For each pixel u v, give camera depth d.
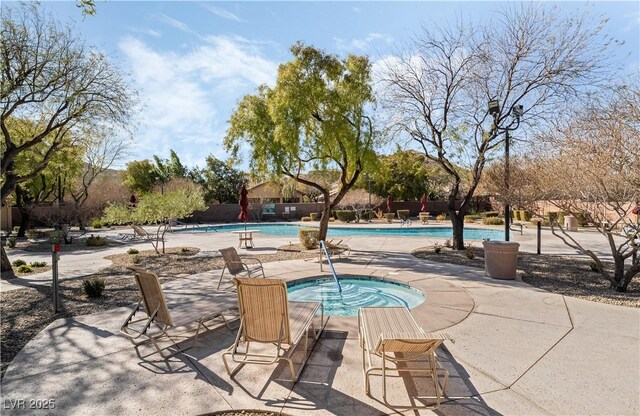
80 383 3.35
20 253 13.35
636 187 5.54
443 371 3.51
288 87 11.55
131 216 12.45
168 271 9.23
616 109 5.90
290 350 3.52
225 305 5.07
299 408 2.92
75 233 21.75
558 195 7.00
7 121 11.56
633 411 2.80
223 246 14.80
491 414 2.81
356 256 11.21
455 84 11.16
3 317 5.41
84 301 6.34
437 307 5.60
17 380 3.42
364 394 3.12
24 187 20.38
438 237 17.70
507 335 4.43
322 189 13.27
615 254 6.71
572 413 2.79
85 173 21.69
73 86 9.24
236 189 39.03
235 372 3.55
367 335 3.43
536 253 11.48
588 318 5.04
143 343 4.25
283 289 3.42
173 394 3.15
